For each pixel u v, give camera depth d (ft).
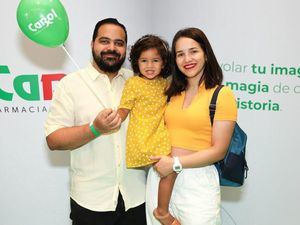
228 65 6.64
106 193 5.42
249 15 6.39
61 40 5.22
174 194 5.21
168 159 4.86
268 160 6.67
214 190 5.10
